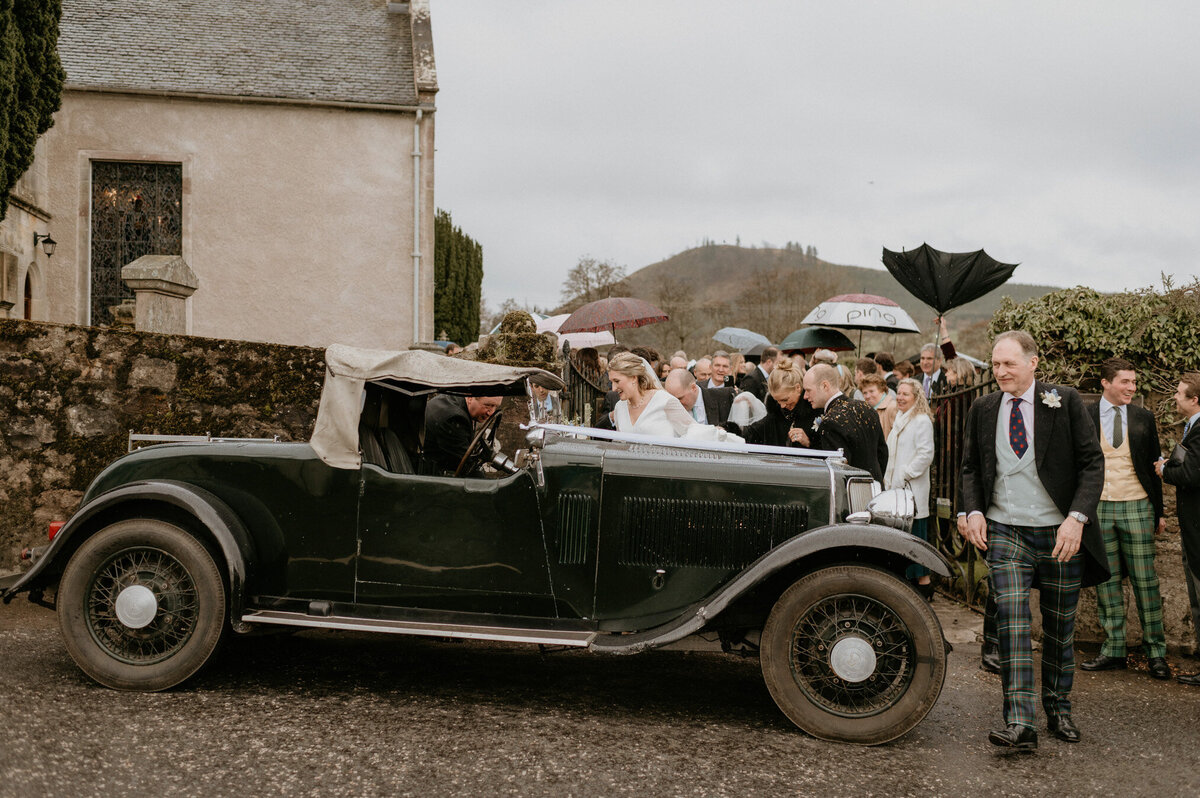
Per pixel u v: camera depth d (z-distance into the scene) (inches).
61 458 266.5
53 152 629.0
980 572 291.9
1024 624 175.2
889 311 471.5
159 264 329.1
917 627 169.0
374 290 661.9
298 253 655.1
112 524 182.7
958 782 155.3
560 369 363.3
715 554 183.0
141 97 634.8
